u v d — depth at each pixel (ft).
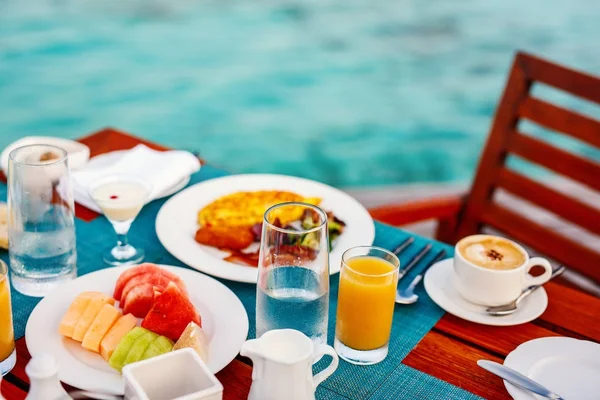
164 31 20.30
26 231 3.22
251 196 4.18
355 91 18.51
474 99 18.58
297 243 2.72
